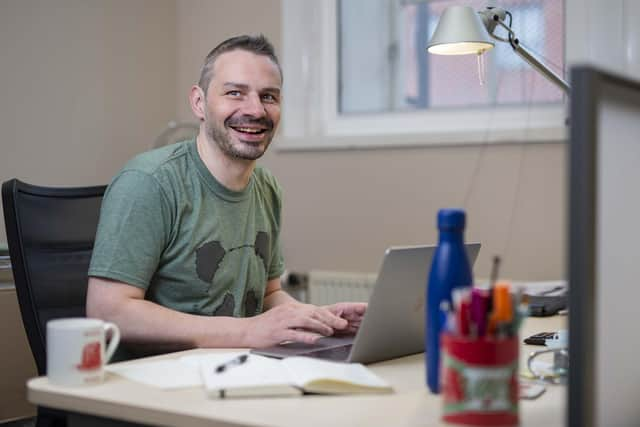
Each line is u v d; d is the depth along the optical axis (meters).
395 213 3.07
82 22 3.12
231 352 1.37
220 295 1.74
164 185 1.67
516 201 2.84
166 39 3.47
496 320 0.90
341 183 3.19
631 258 0.93
